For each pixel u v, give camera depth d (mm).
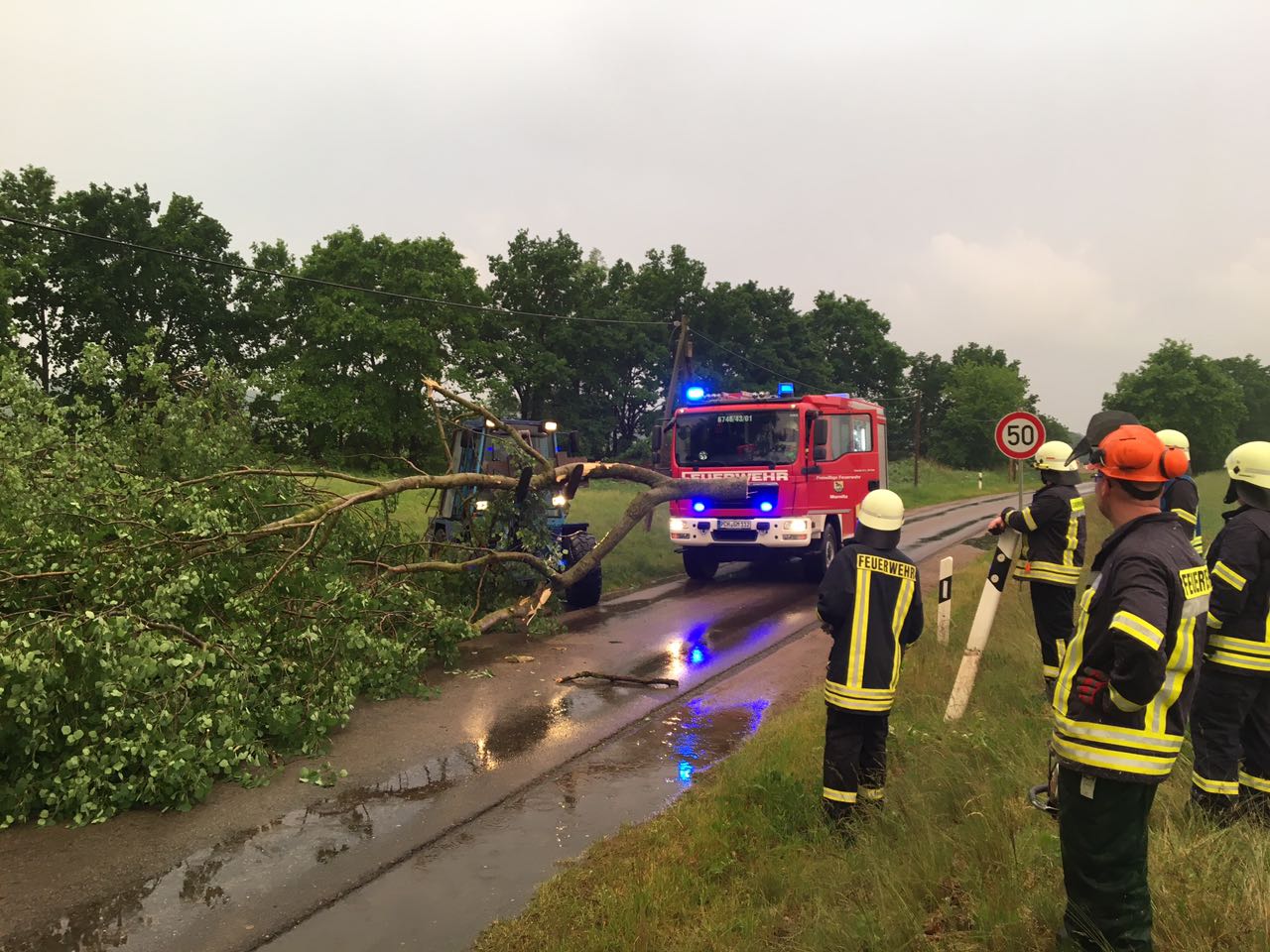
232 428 8406
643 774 5359
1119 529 2547
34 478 6254
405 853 4277
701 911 3557
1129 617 2287
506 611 9266
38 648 4691
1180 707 2418
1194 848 3320
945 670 6965
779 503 12719
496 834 4500
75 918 3654
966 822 3887
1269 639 3635
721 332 66062
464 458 10742
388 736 6086
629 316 61781
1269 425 118375
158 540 5879
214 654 5461
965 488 52469
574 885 3865
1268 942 2654
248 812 4785
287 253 50812
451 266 49750
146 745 4773
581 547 11055
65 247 42781
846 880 3592
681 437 13320
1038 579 6117
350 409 44094
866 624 4156
